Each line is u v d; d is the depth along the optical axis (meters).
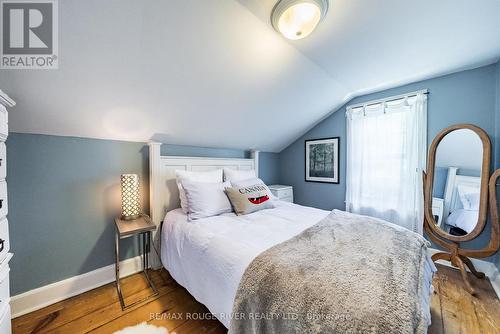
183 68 1.47
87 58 1.19
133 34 1.16
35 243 1.53
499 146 1.82
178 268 1.58
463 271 1.79
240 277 1.05
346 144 2.91
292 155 3.60
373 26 1.36
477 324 1.37
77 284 1.70
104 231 1.86
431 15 1.26
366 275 0.89
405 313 0.69
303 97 2.36
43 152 1.56
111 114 1.62
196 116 2.02
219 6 1.15
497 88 1.86
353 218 1.74
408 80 2.25
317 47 1.60
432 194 2.18
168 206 2.17
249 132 2.71
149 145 2.07
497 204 1.82
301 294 0.83
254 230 1.50
